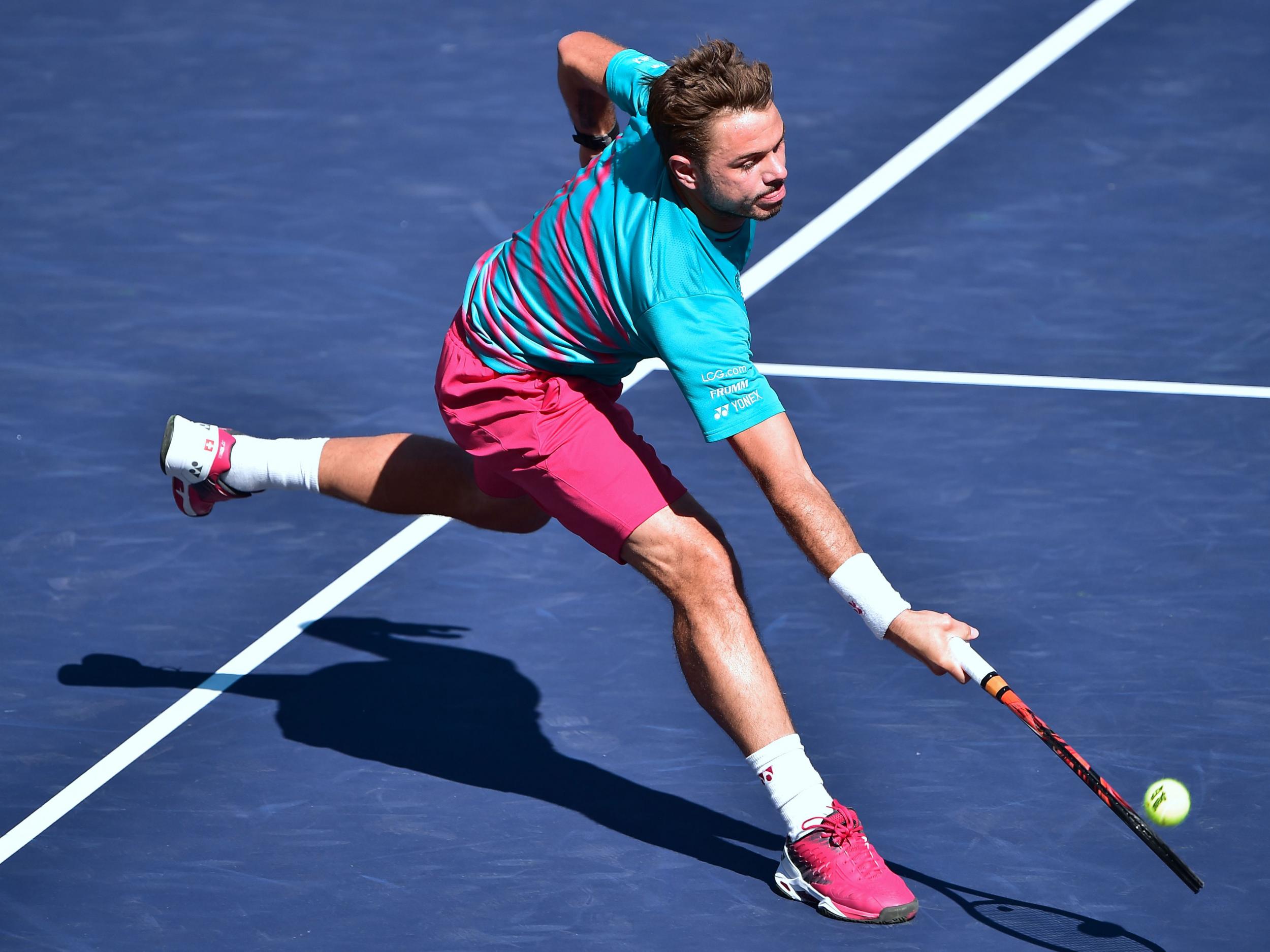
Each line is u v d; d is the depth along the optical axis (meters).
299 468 19.16
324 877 16.16
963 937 15.10
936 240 31.84
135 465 24.64
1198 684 18.95
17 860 16.44
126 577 21.89
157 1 44.78
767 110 14.87
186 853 16.55
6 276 30.62
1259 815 16.69
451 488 18.80
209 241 32.09
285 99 38.72
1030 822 16.80
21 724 18.78
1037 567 21.50
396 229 32.59
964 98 38.03
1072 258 30.94
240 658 20.16
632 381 27.38
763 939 15.18
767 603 21.00
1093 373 26.88
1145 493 23.27
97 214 33.22
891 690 19.14
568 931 15.31
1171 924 15.20
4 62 40.66
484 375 16.72
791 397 26.31
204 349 28.05
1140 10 42.31
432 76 39.94
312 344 28.27
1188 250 31.12
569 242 16.09
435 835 16.83
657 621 20.89
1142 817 16.44
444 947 15.08
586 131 19.11
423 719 18.92
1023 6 43.25
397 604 21.31
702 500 23.59
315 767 18.02
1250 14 41.94
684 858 16.50
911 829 16.72
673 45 41.19
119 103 38.50
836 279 30.45
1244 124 36.22
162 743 18.47
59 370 27.33
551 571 22.09
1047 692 18.88
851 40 41.53
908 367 27.22
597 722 18.86
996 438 24.89
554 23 42.97
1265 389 26.22
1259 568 21.34
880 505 23.09
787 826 15.79
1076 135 36.03
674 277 15.34
